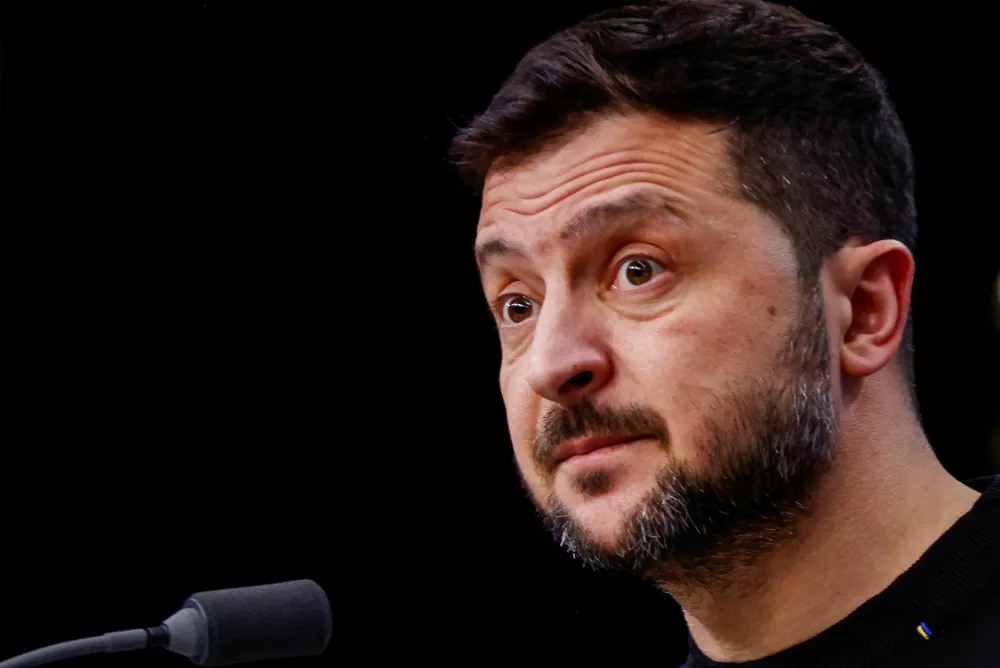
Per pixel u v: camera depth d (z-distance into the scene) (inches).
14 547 446.3
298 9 464.8
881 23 469.7
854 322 201.5
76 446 454.3
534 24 469.1
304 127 471.5
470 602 489.1
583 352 193.8
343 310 483.5
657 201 192.9
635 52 197.0
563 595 489.1
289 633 183.6
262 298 475.2
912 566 195.3
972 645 188.1
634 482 193.3
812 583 196.9
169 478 464.1
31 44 447.8
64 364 454.0
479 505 492.4
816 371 193.3
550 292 199.0
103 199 457.1
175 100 460.8
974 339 495.8
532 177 201.9
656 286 194.2
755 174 194.9
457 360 492.7
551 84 199.6
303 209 475.8
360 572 483.2
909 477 201.3
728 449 188.9
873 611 193.3
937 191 493.7
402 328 488.1
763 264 192.5
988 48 469.4
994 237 490.3
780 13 207.8
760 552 195.0
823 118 201.9
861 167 204.4
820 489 195.0
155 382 463.8
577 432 196.2
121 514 457.4
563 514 199.8
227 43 463.5
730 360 189.9
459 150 213.3
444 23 468.8
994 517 196.1
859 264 199.9
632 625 486.3
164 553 461.1
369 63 472.1
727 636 205.0
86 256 456.4
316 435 482.0
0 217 447.8
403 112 474.6
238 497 471.5
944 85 480.7
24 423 449.1
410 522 488.4
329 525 480.4
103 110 454.9
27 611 444.1
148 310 463.2
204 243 468.1
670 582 201.0
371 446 485.7
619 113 198.1
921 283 498.6
